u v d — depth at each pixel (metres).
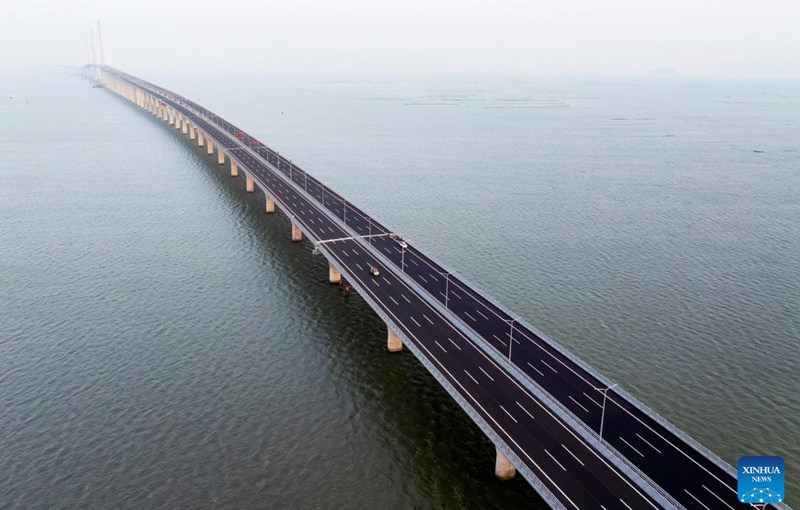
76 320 112.50
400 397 88.44
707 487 63.12
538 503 68.00
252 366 96.50
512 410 75.56
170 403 86.62
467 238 166.12
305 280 131.75
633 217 186.88
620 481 63.50
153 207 191.00
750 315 117.25
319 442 78.31
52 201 199.75
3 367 95.69
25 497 68.75
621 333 109.88
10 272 137.00
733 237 166.62
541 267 143.50
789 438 80.69
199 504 67.88
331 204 171.38
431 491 69.81
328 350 101.62
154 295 123.62
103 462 74.56
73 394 88.75
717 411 86.50
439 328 97.25
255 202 197.12
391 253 133.50
